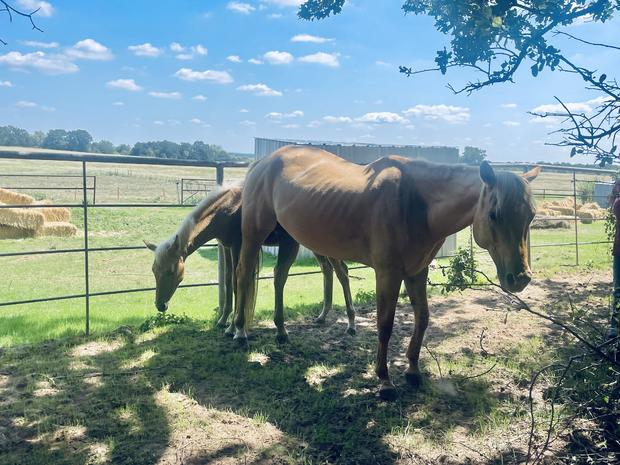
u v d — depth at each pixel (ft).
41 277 27.81
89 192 90.02
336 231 12.32
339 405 11.34
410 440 9.86
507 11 7.30
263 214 15.01
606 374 8.43
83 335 16.29
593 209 59.11
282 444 9.67
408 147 35.55
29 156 14.55
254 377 12.89
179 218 59.52
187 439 9.82
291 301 21.98
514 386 12.33
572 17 6.72
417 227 11.23
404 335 16.65
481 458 9.21
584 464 8.61
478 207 10.09
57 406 11.16
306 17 11.82
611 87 6.61
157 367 13.57
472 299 21.35
